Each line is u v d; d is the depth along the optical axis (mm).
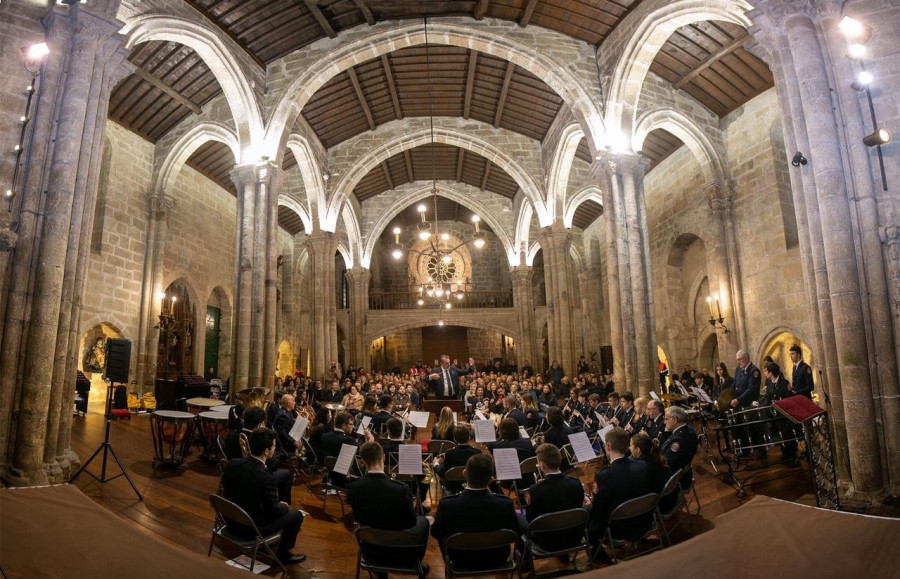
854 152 6719
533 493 4613
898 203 6523
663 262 19359
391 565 4398
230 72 13125
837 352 6496
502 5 14023
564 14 13812
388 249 35625
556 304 19812
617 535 4914
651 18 12258
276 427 8695
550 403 14852
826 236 6625
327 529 6398
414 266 35156
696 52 13938
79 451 9320
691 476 6133
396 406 13102
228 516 4461
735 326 15695
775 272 14523
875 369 6359
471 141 20969
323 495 7965
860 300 6445
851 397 6273
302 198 22094
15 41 7094
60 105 7176
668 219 19047
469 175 25984
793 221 14461
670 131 15930
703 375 14438
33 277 6691
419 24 14609
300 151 18453
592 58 14508
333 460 6816
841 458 6512
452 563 4242
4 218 6574
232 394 11992
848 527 2445
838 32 6965
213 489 7754
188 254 19172
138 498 6922
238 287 12688
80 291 7254
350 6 13914
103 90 7703
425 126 21062
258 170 13430
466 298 33188
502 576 5227
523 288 26609
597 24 13828
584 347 27062
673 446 6121
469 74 17531
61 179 6934
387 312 28812
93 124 7422
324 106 18297
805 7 7121
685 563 2240
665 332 19172
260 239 13016
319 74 14609
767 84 14539
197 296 19562
